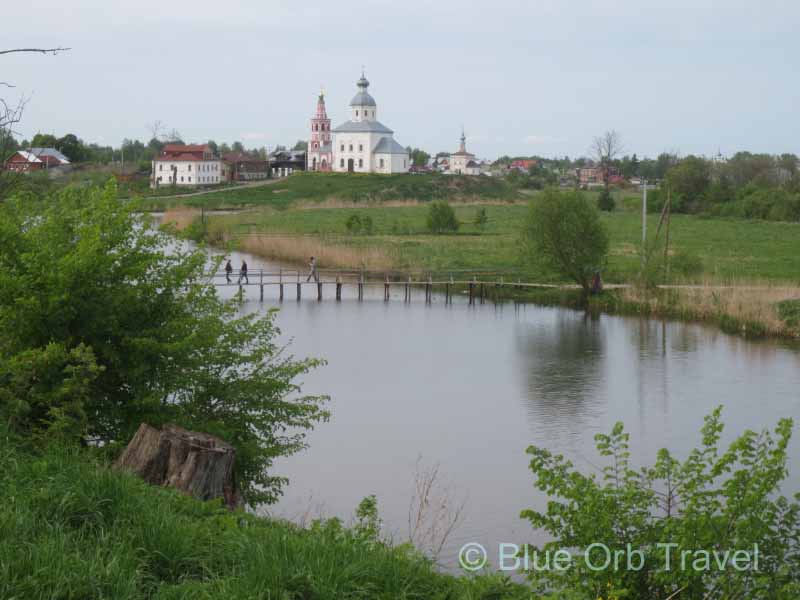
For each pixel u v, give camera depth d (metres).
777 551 10.55
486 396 34.69
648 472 11.50
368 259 74.38
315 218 115.00
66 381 14.84
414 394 34.91
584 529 10.57
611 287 60.75
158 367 16.89
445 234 96.75
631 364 40.62
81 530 10.06
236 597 8.85
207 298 18.94
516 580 17.78
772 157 170.12
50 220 17.03
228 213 122.06
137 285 17.17
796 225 111.69
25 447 13.06
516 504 22.97
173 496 11.62
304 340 46.41
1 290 15.68
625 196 161.50
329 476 25.06
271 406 18.42
